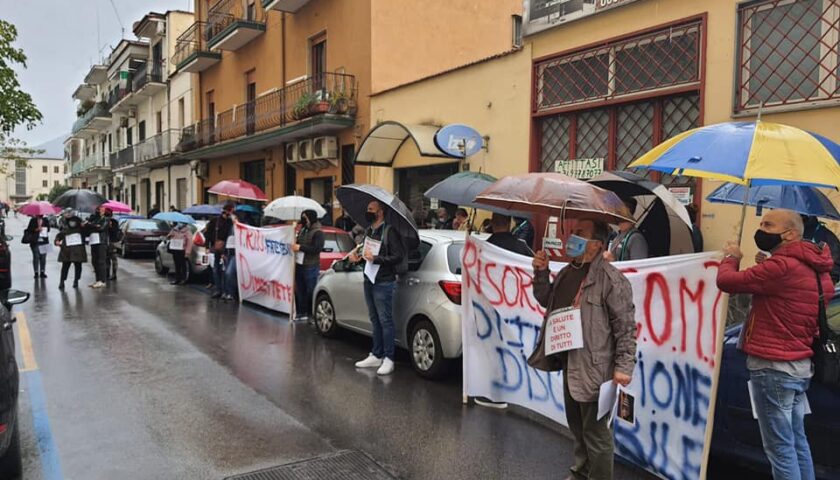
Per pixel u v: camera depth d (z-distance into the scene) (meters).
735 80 7.54
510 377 5.41
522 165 10.63
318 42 17.75
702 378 3.92
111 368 6.78
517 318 5.29
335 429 5.07
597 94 9.37
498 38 16.97
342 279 8.01
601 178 5.70
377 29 15.02
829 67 6.73
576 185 3.66
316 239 9.36
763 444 3.56
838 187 3.29
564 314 3.67
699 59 7.96
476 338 5.68
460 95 12.04
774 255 3.45
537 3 10.17
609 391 3.58
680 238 6.21
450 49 16.20
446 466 4.41
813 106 6.79
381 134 13.14
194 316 9.95
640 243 5.76
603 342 3.59
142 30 32.66
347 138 16.08
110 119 42.50
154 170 33.56
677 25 8.20
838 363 3.36
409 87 13.52
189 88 27.56
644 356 4.28
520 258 5.22
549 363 3.91
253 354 7.46
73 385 6.14
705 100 7.85
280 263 10.01
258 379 6.42
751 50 7.43
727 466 4.52
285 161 19.39
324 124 15.53
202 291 12.85
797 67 7.00
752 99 7.44
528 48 10.45
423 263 6.68
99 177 48.19
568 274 3.79
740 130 3.58
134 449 4.61
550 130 10.29
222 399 5.77
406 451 4.65
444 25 16.06
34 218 14.68
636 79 8.81
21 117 13.53
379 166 14.32
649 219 6.23
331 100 15.38
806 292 3.37
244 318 9.80
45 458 4.44
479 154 11.60
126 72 35.44
